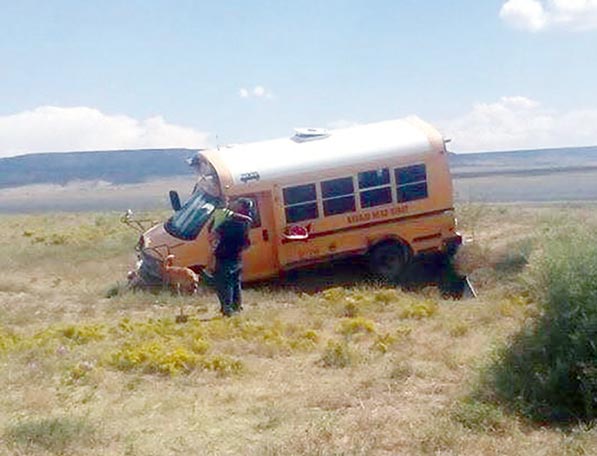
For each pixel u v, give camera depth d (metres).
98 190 127.62
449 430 7.18
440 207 17.67
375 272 17.52
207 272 16.69
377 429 7.41
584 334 7.89
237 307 13.84
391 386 8.91
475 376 8.68
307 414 8.02
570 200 37.56
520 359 8.52
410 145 17.59
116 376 9.73
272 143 17.97
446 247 17.69
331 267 17.70
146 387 9.32
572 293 8.16
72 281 18.83
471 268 17.14
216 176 16.97
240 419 8.00
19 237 29.27
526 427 7.46
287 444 7.00
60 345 11.31
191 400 8.70
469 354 10.03
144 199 86.25
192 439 7.39
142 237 17.55
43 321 14.12
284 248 17.11
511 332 9.95
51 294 16.94
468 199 34.28
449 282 16.97
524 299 12.62
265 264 17.11
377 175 17.44
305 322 12.86
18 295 16.97
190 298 15.61
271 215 17.06
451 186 17.75
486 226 21.92
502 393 8.09
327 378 9.52
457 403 7.97
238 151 17.62
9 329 13.14
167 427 7.77
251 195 16.94
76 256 22.66
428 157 17.59
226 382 9.49
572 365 7.87
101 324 13.23
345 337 11.57
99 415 8.12
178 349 10.42
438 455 6.79
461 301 14.39
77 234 28.38
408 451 6.90
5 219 40.28
